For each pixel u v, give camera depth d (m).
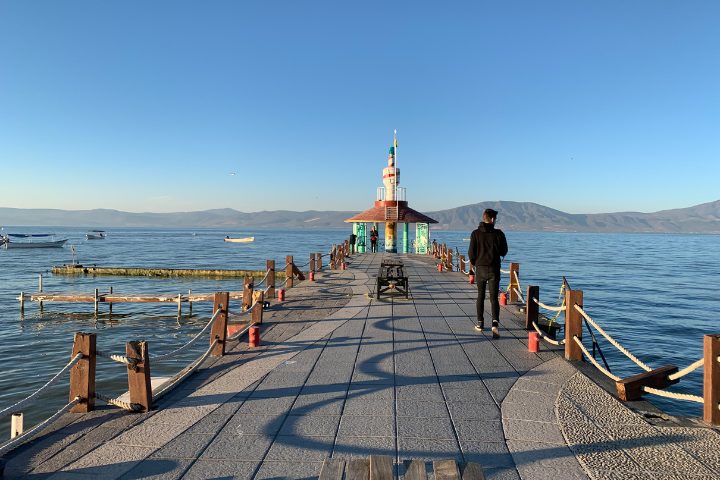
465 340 9.02
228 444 4.55
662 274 56.03
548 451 4.39
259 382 6.54
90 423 5.13
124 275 44.94
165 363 15.42
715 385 5.09
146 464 4.15
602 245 167.75
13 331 21.89
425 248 37.91
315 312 11.92
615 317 27.27
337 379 6.63
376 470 2.96
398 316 11.38
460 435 4.74
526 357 7.83
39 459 4.27
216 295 8.05
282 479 3.86
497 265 9.39
